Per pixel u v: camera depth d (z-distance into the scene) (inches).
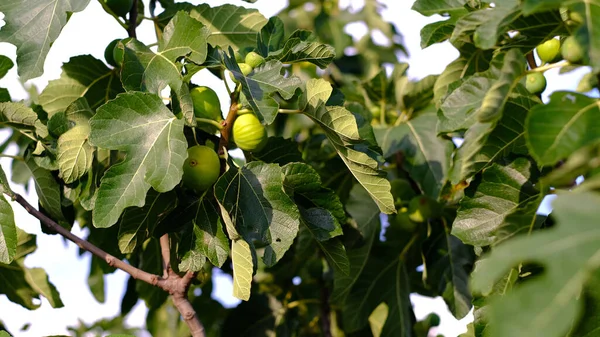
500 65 55.9
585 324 51.0
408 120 77.2
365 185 61.5
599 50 48.3
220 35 69.0
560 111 48.9
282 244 57.5
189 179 57.8
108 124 56.2
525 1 49.2
